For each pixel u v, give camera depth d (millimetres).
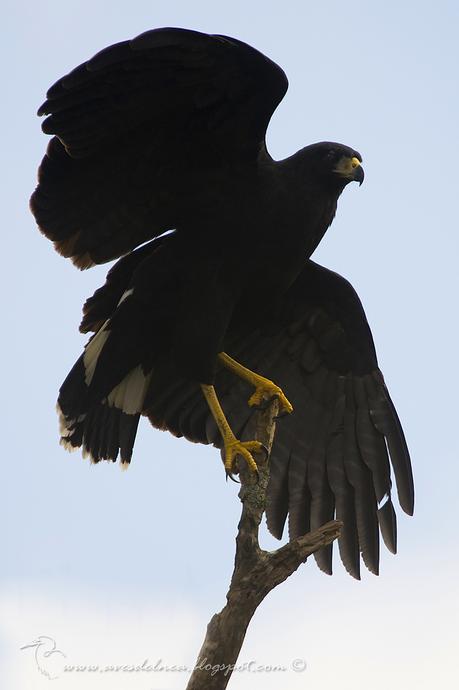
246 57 11906
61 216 13078
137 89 12164
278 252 13164
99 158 12773
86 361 13758
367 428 14898
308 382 15086
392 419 14859
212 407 13547
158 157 12906
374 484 14695
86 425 13984
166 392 14547
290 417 14969
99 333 13633
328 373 15070
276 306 14555
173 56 11820
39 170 12656
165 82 12156
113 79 11984
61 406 13914
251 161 12891
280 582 10445
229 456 13078
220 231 13148
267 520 14500
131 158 12867
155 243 13641
